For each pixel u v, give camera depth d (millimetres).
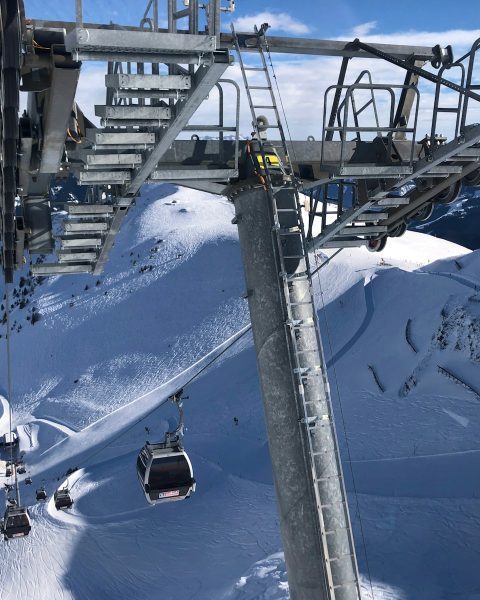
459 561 43219
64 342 137000
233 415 84500
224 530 56125
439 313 81500
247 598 38312
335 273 110375
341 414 74875
